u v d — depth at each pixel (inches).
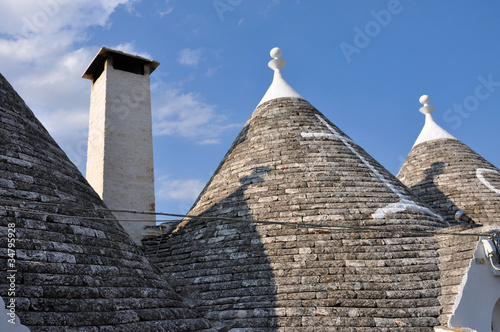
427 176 684.1
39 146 319.3
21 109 337.1
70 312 229.9
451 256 393.7
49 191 288.4
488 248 374.6
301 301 377.4
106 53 590.6
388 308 368.2
